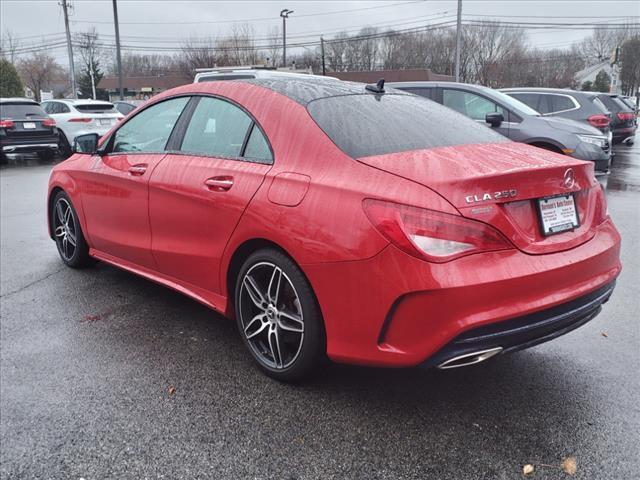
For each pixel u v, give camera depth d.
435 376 3.01
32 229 6.59
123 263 4.17
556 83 75.12
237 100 3.25
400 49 67.19
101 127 15.65
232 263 3.10
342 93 3.24
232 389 2.91
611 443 2.42
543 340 2.47
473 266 2.24
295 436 2.51
